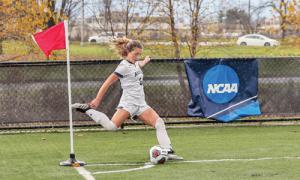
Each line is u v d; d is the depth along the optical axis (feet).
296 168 52.21
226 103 79.20
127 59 55.11
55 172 51.44
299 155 58.90
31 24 101.71
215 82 78.79
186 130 77.92
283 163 54.60
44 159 58.13
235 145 65.87
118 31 114.83
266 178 48.11
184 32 105.40
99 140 70.74
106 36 119.75
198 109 78.74
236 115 79.30
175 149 63.41
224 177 48.65
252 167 52.80
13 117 76.59
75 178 48.93
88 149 64.23
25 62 76.28
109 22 118.62
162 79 78.48
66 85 77.00
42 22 102.17
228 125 81.66
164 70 78.48
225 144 66.69
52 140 70.95
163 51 104.63
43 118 76.95
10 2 99.30
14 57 102.53
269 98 80.74
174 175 49.62
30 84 76.59
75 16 125.08
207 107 78.74
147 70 78.18
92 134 75.41
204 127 80.28
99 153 61.57
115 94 77.20
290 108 81.35
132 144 67.56
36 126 77.41
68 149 64.34
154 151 54.85
